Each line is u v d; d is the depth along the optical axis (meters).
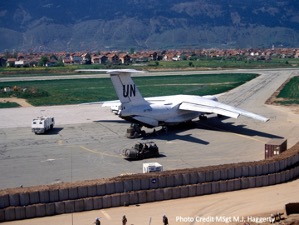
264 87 176.12
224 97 149.25
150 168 63.94
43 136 91.75
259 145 82.94
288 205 51.31
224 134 92.56
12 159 74.81
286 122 104.31
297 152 70.50
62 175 65.69
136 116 87.88
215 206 53.84
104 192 55.53
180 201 55.97
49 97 154.12
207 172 59.81
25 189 54.78
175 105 95.38
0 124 104.94
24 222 50.25
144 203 55.53
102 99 147.88
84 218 50.91
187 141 86.56
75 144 84.62
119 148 81.44
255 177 60.88
